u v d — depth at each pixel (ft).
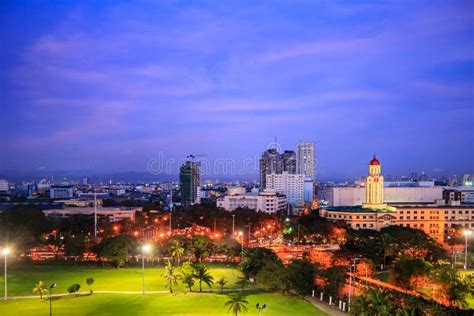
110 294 514.68
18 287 548.72
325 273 549.95
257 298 520.01
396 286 535.19
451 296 469.57
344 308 485.56
